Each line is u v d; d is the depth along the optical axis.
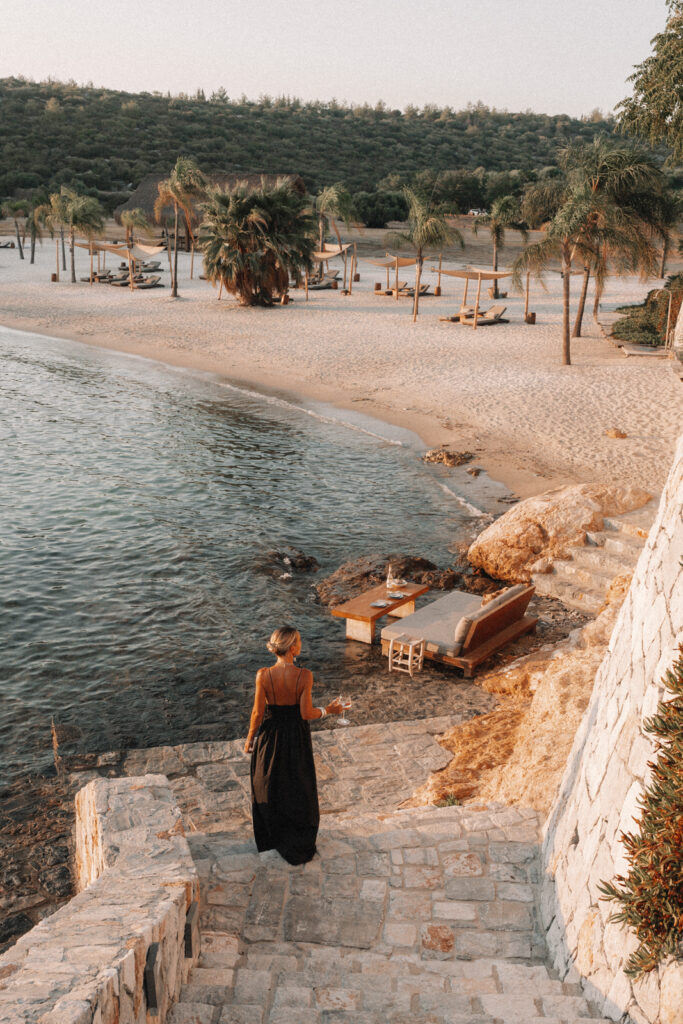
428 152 169.88
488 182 118.50
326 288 63.03
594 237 31.92
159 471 21.75
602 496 15.95
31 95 170.38
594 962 4.18
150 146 143.25
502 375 32.28
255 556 15.80
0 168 124.31
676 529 4.47
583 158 41.91
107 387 33.06
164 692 11.02
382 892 5.49
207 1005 4.16
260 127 164.75
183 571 15.07
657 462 21.55
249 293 52.34
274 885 5.57
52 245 93.69
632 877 3.44
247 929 5.13
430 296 58.09
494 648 11.80
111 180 130.00
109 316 50.66
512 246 88.81
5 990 3.13
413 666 11.75
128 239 74.44
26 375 35.19
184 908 4.55
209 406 29.86
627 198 36.62
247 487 20.50
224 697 10.90
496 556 15.30
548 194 52.44
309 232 54.47
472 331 42.97
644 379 30.25
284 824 5.81
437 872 5.71
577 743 5.74
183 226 88.38
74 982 3.19
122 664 11.74
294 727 5.78
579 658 9.80
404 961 4.75
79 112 155.00
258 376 34.94
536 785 6.92
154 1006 3.84
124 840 5.30
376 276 70.88
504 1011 4.06
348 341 41.03
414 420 27.19
